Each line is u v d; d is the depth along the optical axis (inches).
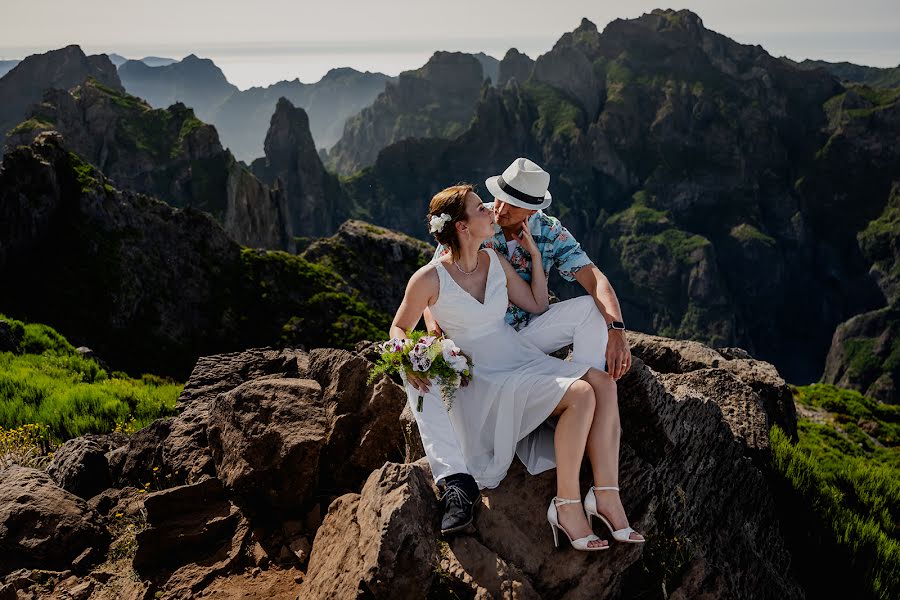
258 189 5472.4
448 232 193.2
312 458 217.6
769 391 434.9
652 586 174.2
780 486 300.8
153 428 268.1
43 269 1422.2
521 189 204.8
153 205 1717.5
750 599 208.2
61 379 589.3
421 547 159.0
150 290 1571.1
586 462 191.9
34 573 199.2
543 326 208.5
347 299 1865.2
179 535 206.4
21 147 1456.7
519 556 169.2
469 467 188.2
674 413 222.5
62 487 255.1
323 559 180.9
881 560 265.4
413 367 181.2
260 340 1689.2
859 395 1064.2
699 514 216.4
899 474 407.5
